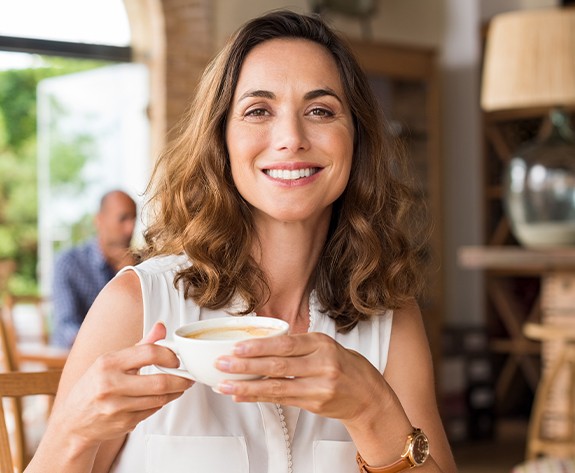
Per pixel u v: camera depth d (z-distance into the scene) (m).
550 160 4.14
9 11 4.68
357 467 1.32
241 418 1.29
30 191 7.21
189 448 1.26
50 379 1.42
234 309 1.33
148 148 4.84
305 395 0.98
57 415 1.04
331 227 1.41
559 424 4.39
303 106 1.25
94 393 0.98
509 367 5.75
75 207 6.08
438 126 5.67
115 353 1.00
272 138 1.24
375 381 1.05
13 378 1.39
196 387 1.27
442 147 5.94
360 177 1.40
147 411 1.01
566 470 2.66
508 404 5.89
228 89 1.28
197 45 4.79
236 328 1.03
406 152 1.52
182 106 4.75
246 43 1.28
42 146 6.28
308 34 1.29
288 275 1.36
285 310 1.38
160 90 4.71
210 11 4.85
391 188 1.45
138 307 1.26
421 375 1.39
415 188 1.58
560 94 3.99
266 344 0.95
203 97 1.33
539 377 5.67
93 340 1.23
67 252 4.12
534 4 5.82
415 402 1.37
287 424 1.29
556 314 4.43
